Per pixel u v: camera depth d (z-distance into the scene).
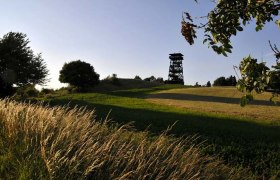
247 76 4.88
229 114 47.41
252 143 20.84
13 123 7.84
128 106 56.94
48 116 9.00
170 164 8.53
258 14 5.55
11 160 6.51
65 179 6.17
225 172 11.27
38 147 7.01
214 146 17.53
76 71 86.25
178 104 60.91
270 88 4.75
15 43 65.00
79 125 8.88
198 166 9.66
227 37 5.42
